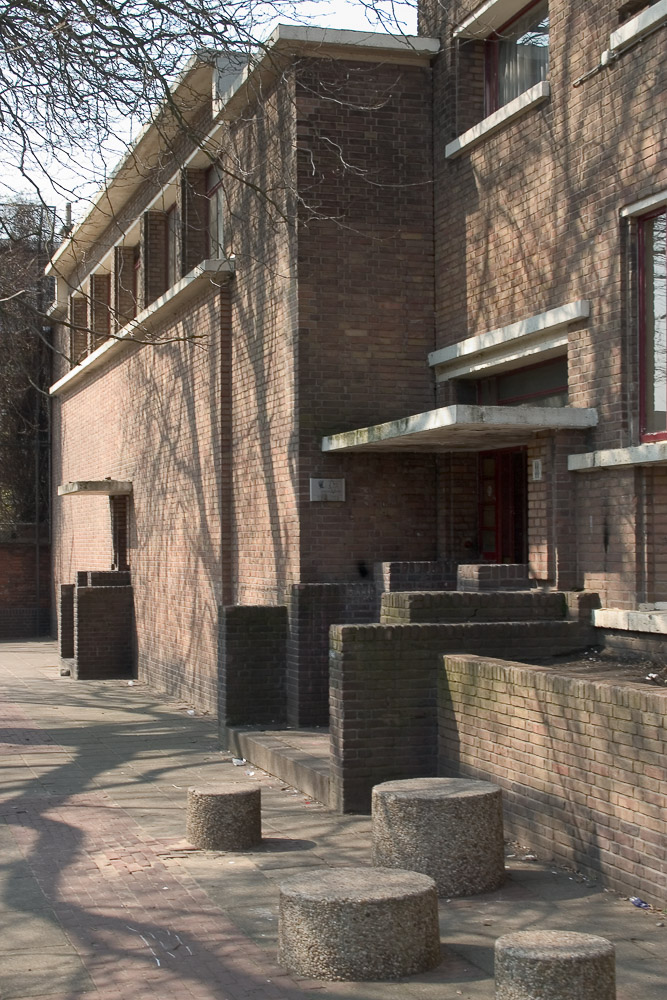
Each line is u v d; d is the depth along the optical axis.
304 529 12.24
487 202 11.64
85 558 25.05
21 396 29.69
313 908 5.52
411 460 12.64
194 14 9.66
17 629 30.52
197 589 15.89
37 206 13.28
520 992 4.75
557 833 7.24
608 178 9.59
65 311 27.62
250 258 13.59
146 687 18.73
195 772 10.98
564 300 10.26
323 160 12.41
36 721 14.88
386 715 8.81
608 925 6.06
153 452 18.62
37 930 6.34
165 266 18.55
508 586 10.23
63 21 8.88
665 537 9.04
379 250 12.57
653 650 8.72
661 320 9.16
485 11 11.67
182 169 12.05
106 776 10.94
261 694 12.08
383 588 11.68
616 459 9.16
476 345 11.57
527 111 10.88
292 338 12.41
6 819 9.14
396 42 12.44
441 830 6.68
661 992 5.15
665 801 6.21
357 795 8.77
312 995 5.29
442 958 5.68
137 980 5.55
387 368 12.55
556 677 7.27
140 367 19.56
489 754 8.07
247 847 8.00
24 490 30.81
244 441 14.12
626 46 9.32
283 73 12.52
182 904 6.76
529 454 10.27
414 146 12.73
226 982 5.50
